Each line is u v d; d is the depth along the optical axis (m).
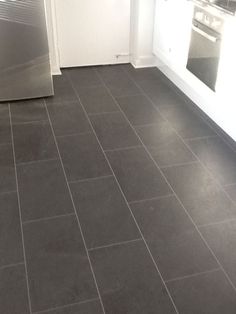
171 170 2.63
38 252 2.01
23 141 2.90
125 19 4.00
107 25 3.99
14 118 3.20
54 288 1.83
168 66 3.70
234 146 2.89
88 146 2.86
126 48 4.18
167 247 2.05
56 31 3.88
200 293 1.82
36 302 1.77
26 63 3.30
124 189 2.45
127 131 3.05
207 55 2.89
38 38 3.21
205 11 2.81
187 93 3.56
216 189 2.46
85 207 2.30
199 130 3.09
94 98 3.54
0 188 2.44
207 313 1.73
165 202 2.35
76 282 1.86
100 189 2.45
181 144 2.91
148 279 1.88
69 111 3.32
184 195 2.41
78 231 2.14
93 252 2.02
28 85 3.42
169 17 3.45
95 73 4.04
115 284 1.85
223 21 2.61
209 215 2.26
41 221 2.20
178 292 1.82
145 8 3.81
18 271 1.91
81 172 2.59
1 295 1.80
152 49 4.08
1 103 3.44
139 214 2.26
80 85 3.78
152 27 3.94
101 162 2.69
